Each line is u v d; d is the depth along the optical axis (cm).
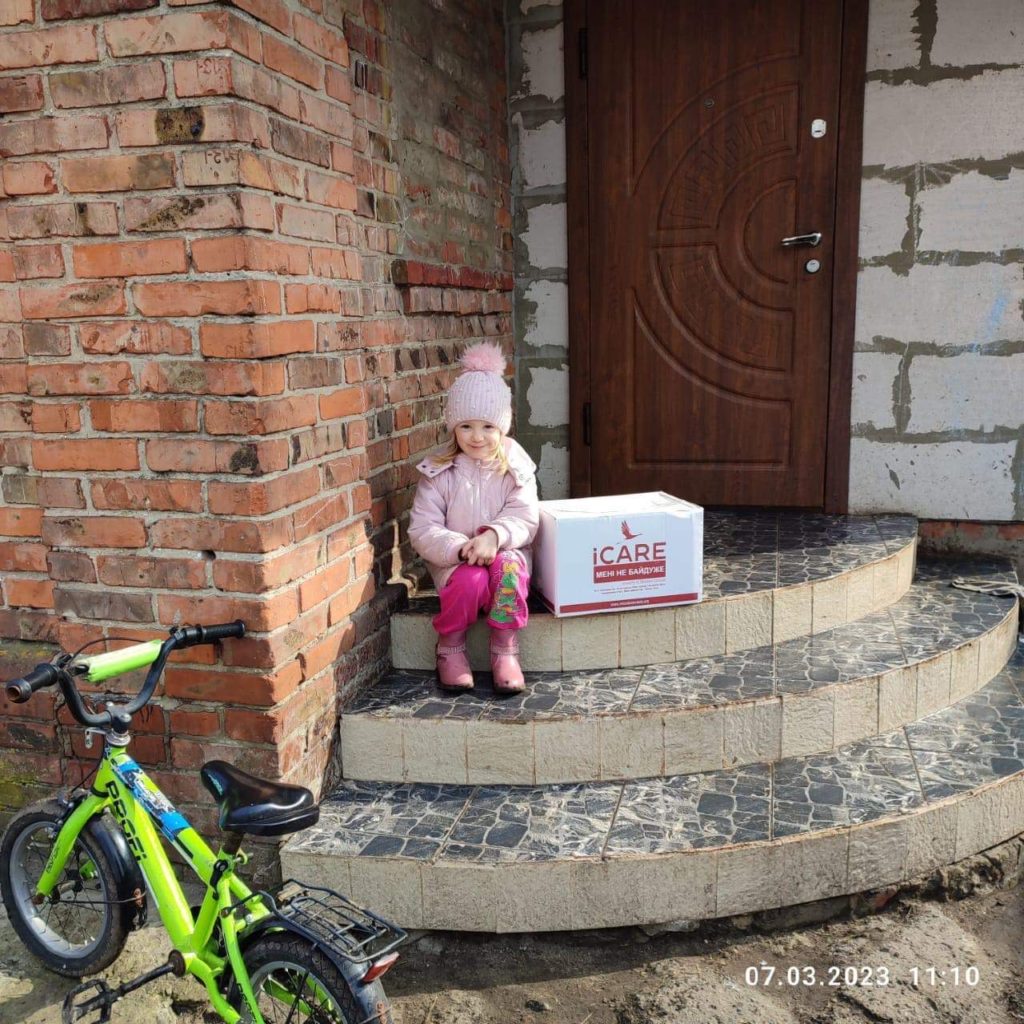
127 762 216
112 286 232
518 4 421
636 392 444
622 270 434
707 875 242
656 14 409
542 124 430
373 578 297
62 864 227
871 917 255
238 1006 189
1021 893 265
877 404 420
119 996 203
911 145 396
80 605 252
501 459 294
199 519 238
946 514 423
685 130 417
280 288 237
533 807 263
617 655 308
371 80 298
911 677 304
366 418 300
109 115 223
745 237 420
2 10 224
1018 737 299
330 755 272
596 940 247
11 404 261
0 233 250
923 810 256
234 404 230
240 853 194
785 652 319
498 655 290
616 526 297
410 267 324
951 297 404
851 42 393
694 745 277
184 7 213
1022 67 380
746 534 399
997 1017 219
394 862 240
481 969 240
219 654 243
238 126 217
